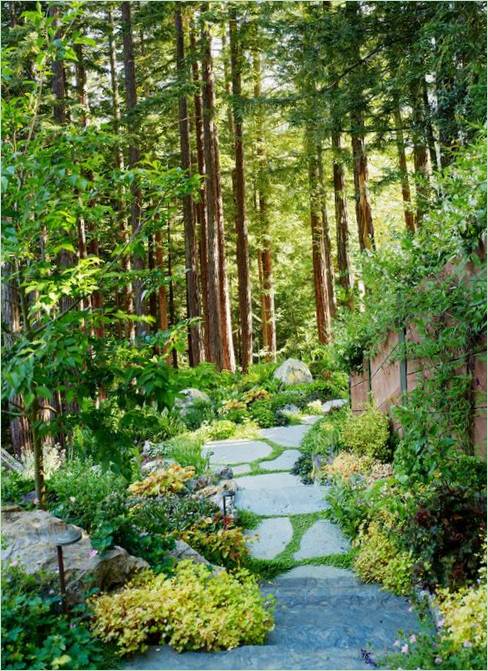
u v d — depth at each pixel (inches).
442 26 249.1
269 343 778.8
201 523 194.9
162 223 160.2
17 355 124.3
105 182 155.3
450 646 102.3
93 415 147.2
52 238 158.7
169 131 687.7
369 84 336.5
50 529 146.3
